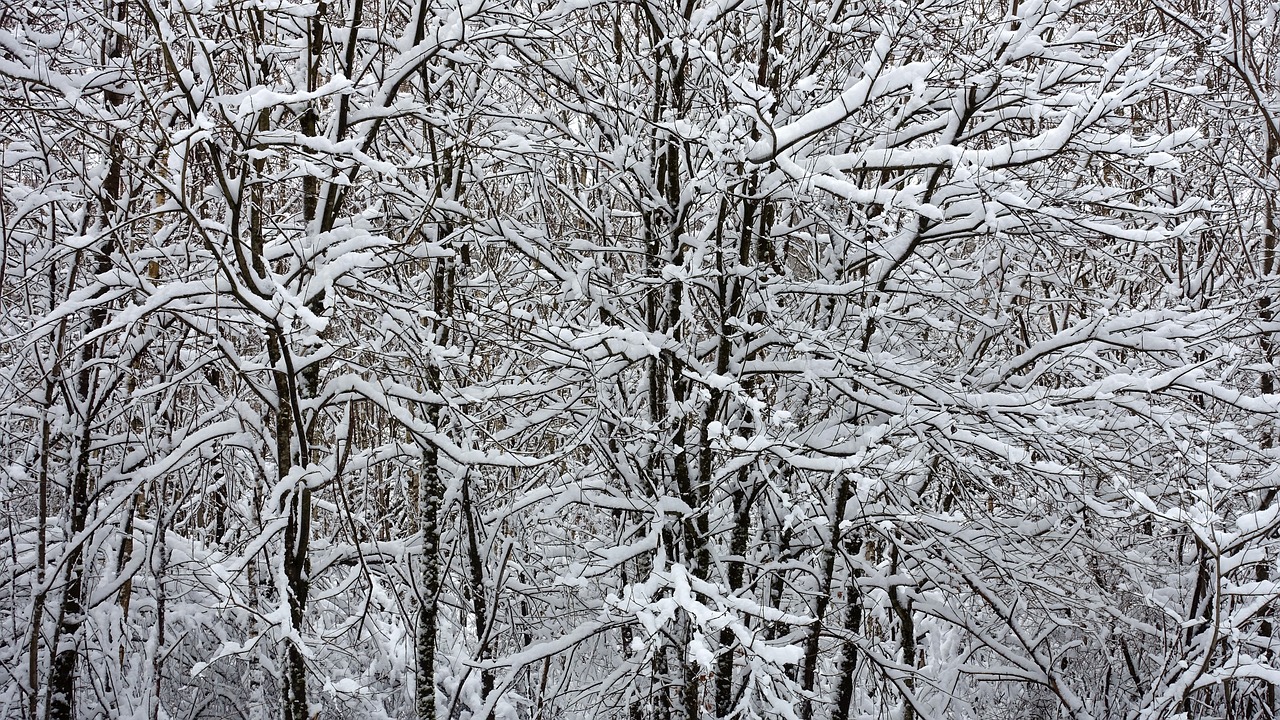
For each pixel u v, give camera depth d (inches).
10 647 280.4
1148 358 298.8
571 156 290.0
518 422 288.4
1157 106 319.9
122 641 308.2
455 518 314.7
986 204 211.0
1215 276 315.6
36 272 245.3
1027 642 284.0
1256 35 289.4
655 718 288.7
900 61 283.3
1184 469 251.1
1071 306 309.0
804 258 312.2
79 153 257.3
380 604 305.0
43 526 243.6
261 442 260.7
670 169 272.8
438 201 261.9
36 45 200.4
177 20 209.3
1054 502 274.1
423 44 228.4
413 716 355.9
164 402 272.5
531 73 283.9
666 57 265.6
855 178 276.4
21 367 273.1
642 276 263.3
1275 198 285.7
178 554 297.6
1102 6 298.5
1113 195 227.9
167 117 239.6
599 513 354.0
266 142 200.7
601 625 261.0
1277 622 259.3
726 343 269.4
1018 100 225.1
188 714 331.6
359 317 274.8
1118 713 349.1
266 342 233.0
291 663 223.8
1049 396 255.3
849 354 255.0
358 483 380.2
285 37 260.2
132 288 202.8
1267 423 283.1
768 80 267.3
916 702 286.0
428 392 251.3
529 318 258.4
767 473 256.4
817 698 261.3
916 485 301.4
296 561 224.1
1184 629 273.6
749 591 286.4
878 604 334.3
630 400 306.8
